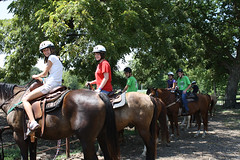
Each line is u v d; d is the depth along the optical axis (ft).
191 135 28.35
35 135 12.09
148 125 15.08
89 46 21.21
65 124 11.32
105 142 12.84
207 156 19.12
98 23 22.35
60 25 20.21
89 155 10.96
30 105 11.70
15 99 13.20
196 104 26.89
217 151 20.70
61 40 22.30
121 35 23.53
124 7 23.62
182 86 27.45
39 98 12.01
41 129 11.54
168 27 30.19
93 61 20.95
